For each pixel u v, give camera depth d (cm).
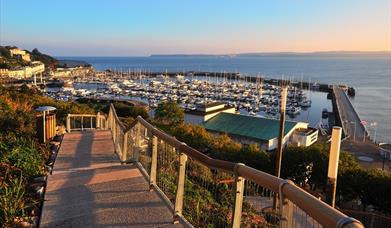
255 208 375
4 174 570
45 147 923
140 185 566
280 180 228
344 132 6106
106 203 493
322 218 169
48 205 491
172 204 472
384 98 12781
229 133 4794
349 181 2238
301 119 7925
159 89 11338
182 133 3259
